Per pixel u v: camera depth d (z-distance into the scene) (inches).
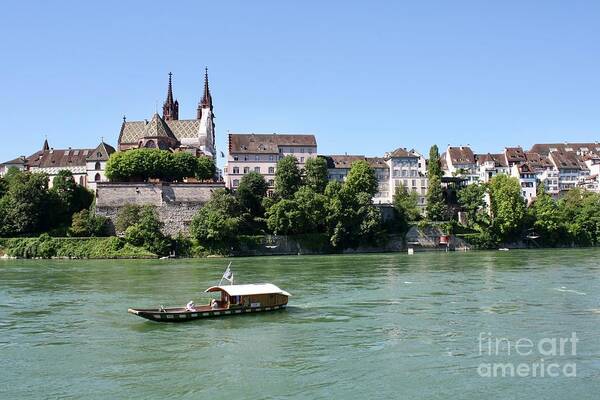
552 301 2438.5
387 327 1974.7
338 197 6023.6
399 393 1327.5
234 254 5536.4
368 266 4121.6
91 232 5605.3
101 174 7367.1
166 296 2672.2
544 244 6589.6
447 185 7194.9
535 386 1369.3
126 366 1541.6
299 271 3764.8
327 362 1562.5
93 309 2345.0
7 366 1549.0
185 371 1494.8
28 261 4896.7
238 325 2027.6
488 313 2192.4
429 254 5516.7
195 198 6087.6
